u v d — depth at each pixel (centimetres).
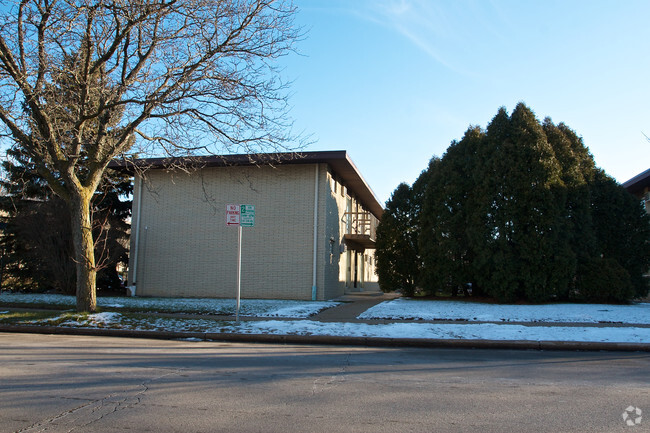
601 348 964
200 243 2127
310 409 510
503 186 1648
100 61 1208
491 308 1495
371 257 3741
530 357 880
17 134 1221
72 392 571
